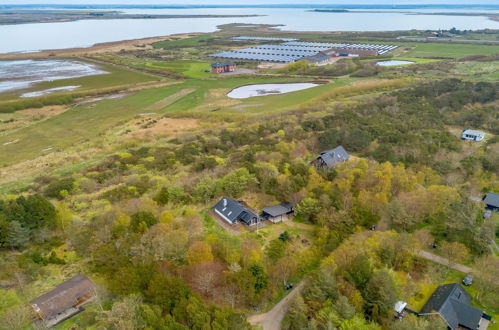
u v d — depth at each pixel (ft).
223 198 294.05
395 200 278.46
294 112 569.64
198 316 170.50
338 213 266.16
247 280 202.08
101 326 169.27
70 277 217.36
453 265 246.27
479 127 541.34
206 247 214.07
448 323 196.24
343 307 187.62
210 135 495.82
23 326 176.55
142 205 268.62
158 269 200.34
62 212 274.36
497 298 216.33
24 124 603.26
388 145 393.70
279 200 302.25
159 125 569.23
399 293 207.51
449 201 290.76
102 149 475.31
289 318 196.24
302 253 239.09
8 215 250.16
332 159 362.53
